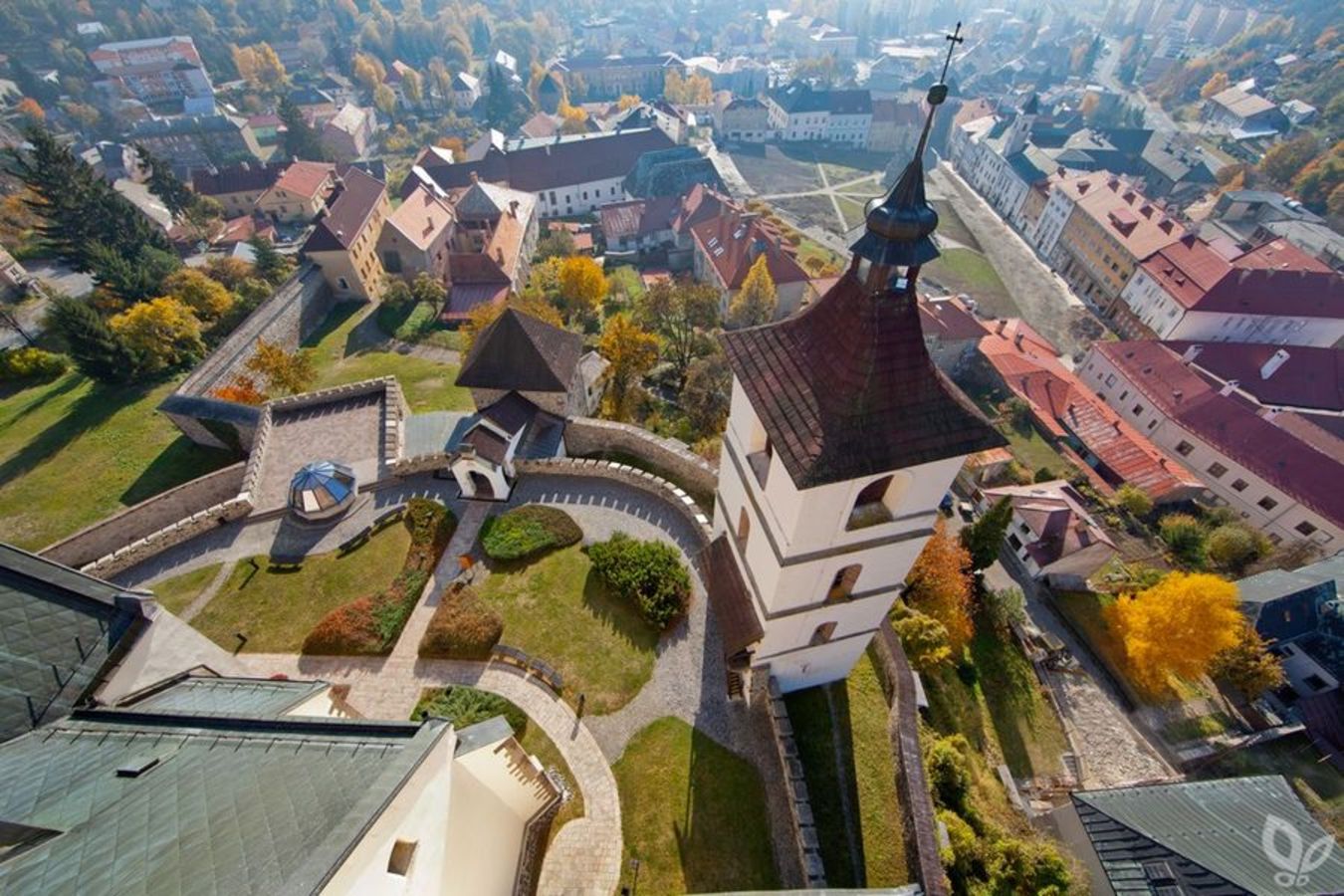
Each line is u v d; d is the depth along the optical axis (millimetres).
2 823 11523
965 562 42375
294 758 13258
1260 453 63500
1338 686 44875
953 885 24750
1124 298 96500
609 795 25203
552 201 125250
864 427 16844
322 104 175750
